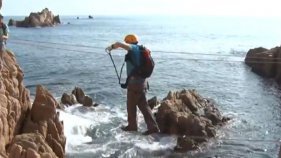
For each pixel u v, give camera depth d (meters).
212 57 71.38
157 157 23.20
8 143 18.03
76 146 24.45
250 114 33.38
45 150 17.70
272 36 139.25
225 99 39.34
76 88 33.84
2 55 20.72
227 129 28.22
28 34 124.50
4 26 20.81
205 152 24.02
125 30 168.38
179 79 49.59
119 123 28.75
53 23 184.75
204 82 48.22
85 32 146.62
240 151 24.39
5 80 19.95
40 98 21.19
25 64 58.53
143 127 26.56
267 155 23.94
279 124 30.38
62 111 29.44
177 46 93.44
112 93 39.62
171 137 25.42
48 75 49.59
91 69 55.25
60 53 74.12
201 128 25.86
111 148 24.20
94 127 27.50
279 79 48.84
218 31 171.12
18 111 19.88
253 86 46.72
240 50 85.06
